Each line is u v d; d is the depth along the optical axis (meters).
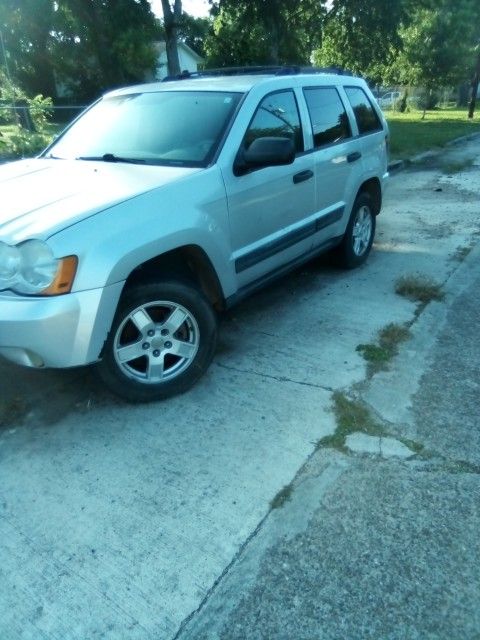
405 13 20.08
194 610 2.04
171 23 19.23
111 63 26.25
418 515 2.42
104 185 3.12
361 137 5.26
